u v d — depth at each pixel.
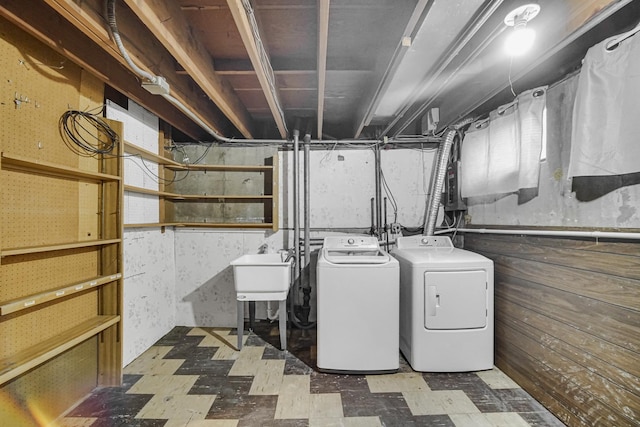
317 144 3.46
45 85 1.73
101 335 2.14
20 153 1.59
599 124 1.50
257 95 2.75
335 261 2.37
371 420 1.80
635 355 1.38
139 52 1.72
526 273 2.11
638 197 1.41
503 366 2.33
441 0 1.44
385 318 2.32
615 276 1.49
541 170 2.02
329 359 2.33
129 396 2.02
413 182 3.45
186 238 3.38
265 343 2.88
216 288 3.36
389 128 3.03
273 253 3.28
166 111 2.66
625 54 1.40
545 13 1.62
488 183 2.48
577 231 1.69
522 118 2.07
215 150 3.42
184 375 2.30
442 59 1.92
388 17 1.74
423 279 2.33
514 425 1.75
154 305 2.91
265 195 3.34
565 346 1.76
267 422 1.78
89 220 2.05
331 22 1.78
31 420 1.66
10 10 1.36
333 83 2.50
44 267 1.73
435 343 2.32
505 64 2.04
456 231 3.15
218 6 1.63
